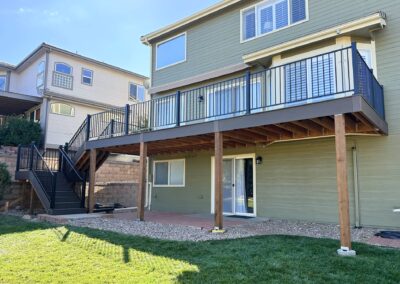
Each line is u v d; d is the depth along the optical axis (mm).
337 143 5758
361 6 8516
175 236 6941
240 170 10820
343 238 5293
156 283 3955
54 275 4258
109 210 11688
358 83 5879
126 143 10023
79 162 11695
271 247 5699
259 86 10039
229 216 10289
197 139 9406
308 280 4023
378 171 7902
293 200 9359
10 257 5125
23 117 17000
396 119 7762
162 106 11812
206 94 11391
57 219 9188
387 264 4598
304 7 9641
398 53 7828
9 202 11773
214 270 4441
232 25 11398
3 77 20281
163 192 13062
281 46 9266
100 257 5137
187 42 12734
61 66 17922
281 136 9281
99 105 19328
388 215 7672
